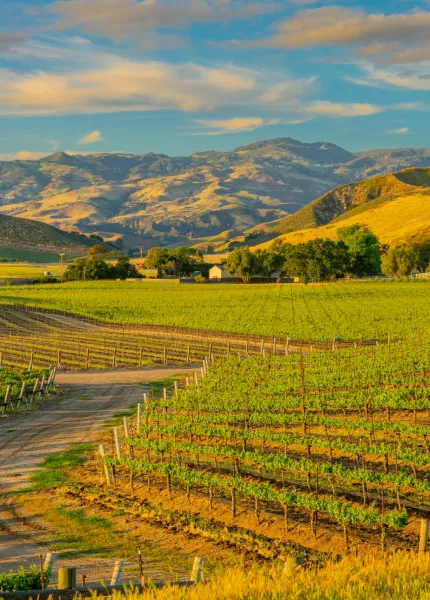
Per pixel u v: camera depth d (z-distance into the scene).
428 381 44.69
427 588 12.15
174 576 18.66
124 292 153.75
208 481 25.31
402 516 20.44
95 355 72.62
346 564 14.32
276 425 37.88
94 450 34.94
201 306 120.06
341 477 26.30
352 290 154.00
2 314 110.44
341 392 41.41
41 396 50.41
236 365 58.00
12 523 24.73
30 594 14.16
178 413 41.06
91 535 23.34
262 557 20.95
